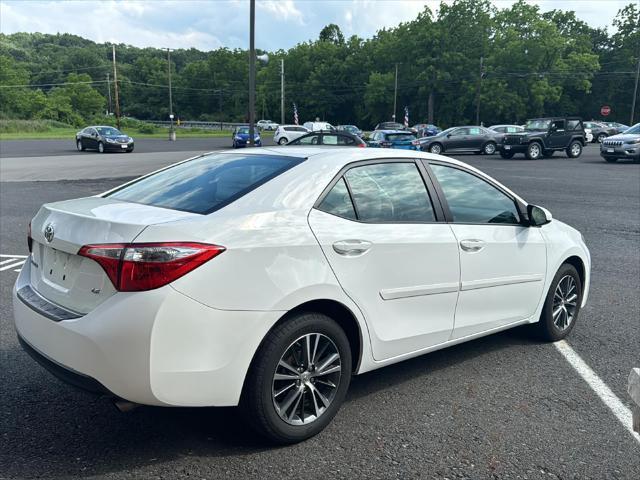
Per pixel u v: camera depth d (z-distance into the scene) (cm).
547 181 1772
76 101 11519
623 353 463
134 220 290
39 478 281
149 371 267
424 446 317
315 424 322
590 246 896
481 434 331
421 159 395
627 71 7619
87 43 18800
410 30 8012
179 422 341
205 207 313
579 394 386
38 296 321
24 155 3059
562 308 488
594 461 305
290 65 11281
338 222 329
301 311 314
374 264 337
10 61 11262
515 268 430
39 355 304
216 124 11288
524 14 7244
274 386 307
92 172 2070
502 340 491
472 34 7550
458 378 410
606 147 2472
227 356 281
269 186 323
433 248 368
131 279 267
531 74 7062
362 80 10181
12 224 1034
